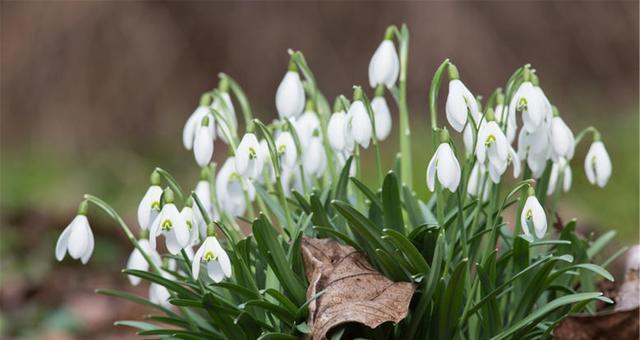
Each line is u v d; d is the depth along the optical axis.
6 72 12.75
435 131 3.16
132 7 12.66
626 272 4.07
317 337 3.01
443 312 3.16
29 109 12.77
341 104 3.44
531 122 3.12
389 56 3.59
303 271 3.32
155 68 12.71
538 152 3.34
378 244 3.21
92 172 12.08
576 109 12.75
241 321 3.21
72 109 12.66
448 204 3.52
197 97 12.85
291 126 3.49
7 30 12.85
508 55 12.52
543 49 12.80
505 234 3.81
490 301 3.20
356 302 3.10
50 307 7.55
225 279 3.52
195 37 12.78
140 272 3.32
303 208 3.54
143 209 3.24
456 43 12.17
